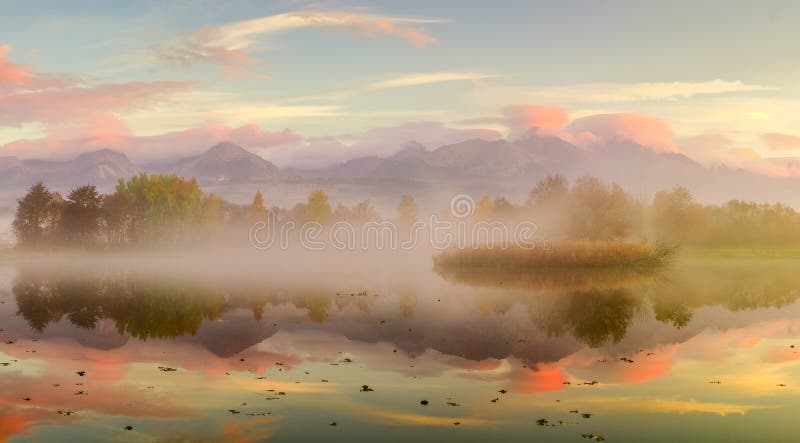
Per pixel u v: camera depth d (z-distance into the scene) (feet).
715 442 39.63
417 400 49.73
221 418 44.86
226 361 64.69
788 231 301.02
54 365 62.80
